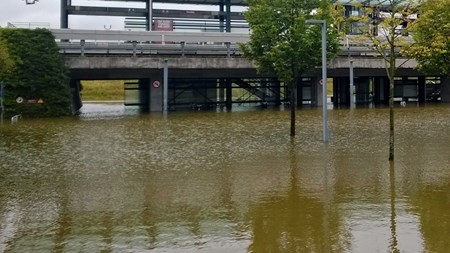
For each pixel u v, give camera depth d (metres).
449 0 20.66
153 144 21.61
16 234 9.42
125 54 38.09
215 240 8.90
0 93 35.28
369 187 12.78
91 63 37.19
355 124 28.86
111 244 8.77
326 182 13.47
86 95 73.19
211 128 27.81
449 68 26.34
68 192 12.84
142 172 15.42
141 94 48.25
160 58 38.41
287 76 22.80
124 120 33.31
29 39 35.97
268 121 31.42
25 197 12.36
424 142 20.77
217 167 16.06
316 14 22.38
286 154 18.41
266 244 8.65
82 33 38.62
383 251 8.19
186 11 54.00
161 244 8.73
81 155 18.84
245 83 47.44
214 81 46.50
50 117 35.91
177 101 45.72
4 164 17.08
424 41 20.08
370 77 50.41
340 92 50.78
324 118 21.61
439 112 36.66
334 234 9.09
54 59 36.28
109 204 11.54
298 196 11.98
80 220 10.27
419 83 51.66
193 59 38.97
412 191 12.26
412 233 9.08
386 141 21.38
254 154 18.56
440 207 10.78
